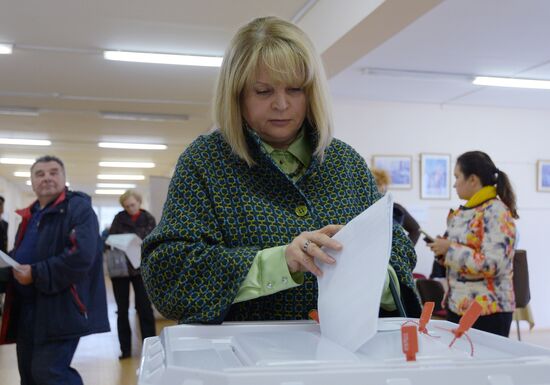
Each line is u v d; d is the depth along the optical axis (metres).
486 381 0.48
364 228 0.63
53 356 2.31
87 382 3.44
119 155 10.18
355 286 0.61
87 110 6.44
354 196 0.90
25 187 15.97
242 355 0.58
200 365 0.55
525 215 5.57
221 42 4.16
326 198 0.88
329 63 3.69
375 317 0.55
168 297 0.76
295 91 0.83
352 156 0.95
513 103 5.42
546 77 4.55
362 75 4.41
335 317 0.63
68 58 4.50
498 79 4.58
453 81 4.55
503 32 3.54
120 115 6.64
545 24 3.41
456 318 2.51
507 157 5.56
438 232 5.28
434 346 0.58
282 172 0.84
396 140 5.30
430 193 5.31
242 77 0.81
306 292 0.84
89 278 2.41
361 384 0.46
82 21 3.74
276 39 0.81
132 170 12.66
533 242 5.57
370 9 2.82
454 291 2.50
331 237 0.70
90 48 4.26
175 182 0.85
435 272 3.79
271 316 0.83
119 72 4.91
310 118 0.87
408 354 0.52
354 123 5.22
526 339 5.00
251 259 0.74
